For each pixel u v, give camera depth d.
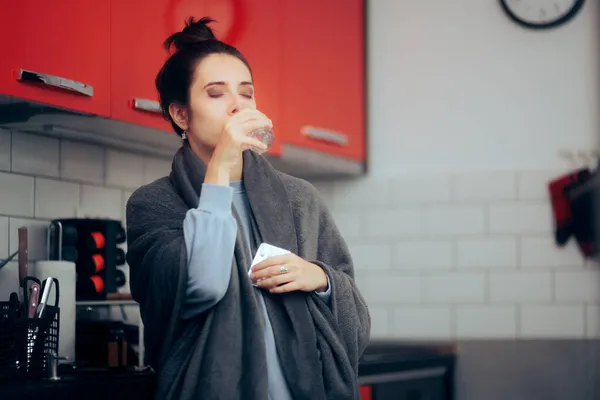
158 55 2.71
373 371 3.39
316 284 1.79
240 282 1.75
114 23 2.56
